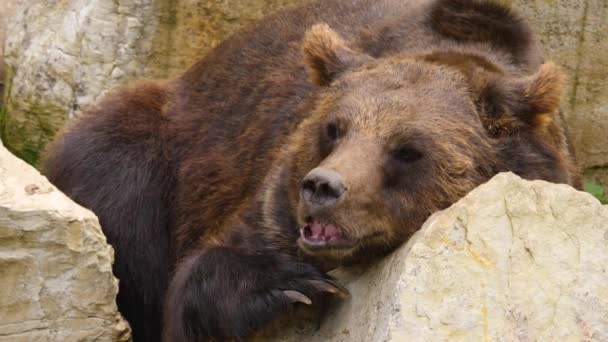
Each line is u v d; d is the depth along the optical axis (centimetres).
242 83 1488
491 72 1157
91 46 1852
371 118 1080
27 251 1066
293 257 1130
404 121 1076
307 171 1130
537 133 1131
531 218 988
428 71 1134
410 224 1076
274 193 1162
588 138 1847
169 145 1533
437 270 958
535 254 982
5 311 1072
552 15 1808
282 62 1454
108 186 1487
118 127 1520
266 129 1388
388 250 1084
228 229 1214
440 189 1078
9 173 1108
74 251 1081
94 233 1095
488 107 1127
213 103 1512
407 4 1415
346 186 1019
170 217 1518
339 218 1026
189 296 1145
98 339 1113
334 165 1034
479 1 1284
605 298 986
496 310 958
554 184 1009
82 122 1544
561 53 1822
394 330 934
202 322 1140
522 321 961
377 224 1058
